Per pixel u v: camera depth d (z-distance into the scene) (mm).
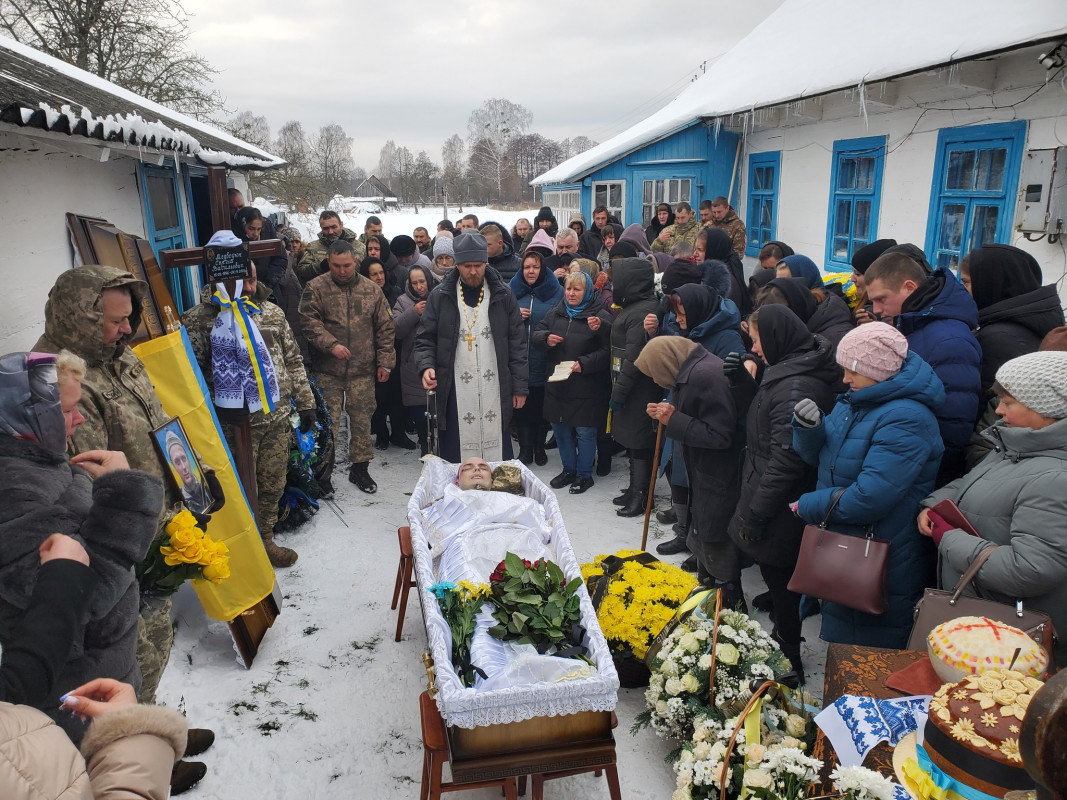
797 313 3936
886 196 7039
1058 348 2795
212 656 3557
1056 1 4895
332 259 5363
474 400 5086
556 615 2748
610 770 2477
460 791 2773
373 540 4789
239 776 2824
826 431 2971
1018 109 5398
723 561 3816
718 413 3582
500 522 3479
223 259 3771
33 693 1339
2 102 2369
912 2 6926
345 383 5543
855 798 1844
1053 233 5090
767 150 9641
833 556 2803
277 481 4371
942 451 2826
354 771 2867
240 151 6434
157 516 1837
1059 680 893
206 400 3420
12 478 1646
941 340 3070
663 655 2939
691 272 4805
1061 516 2230
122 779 1322
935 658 1974
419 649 3645
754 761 2266
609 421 5535
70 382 1828
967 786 1516
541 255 5965
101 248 3494
